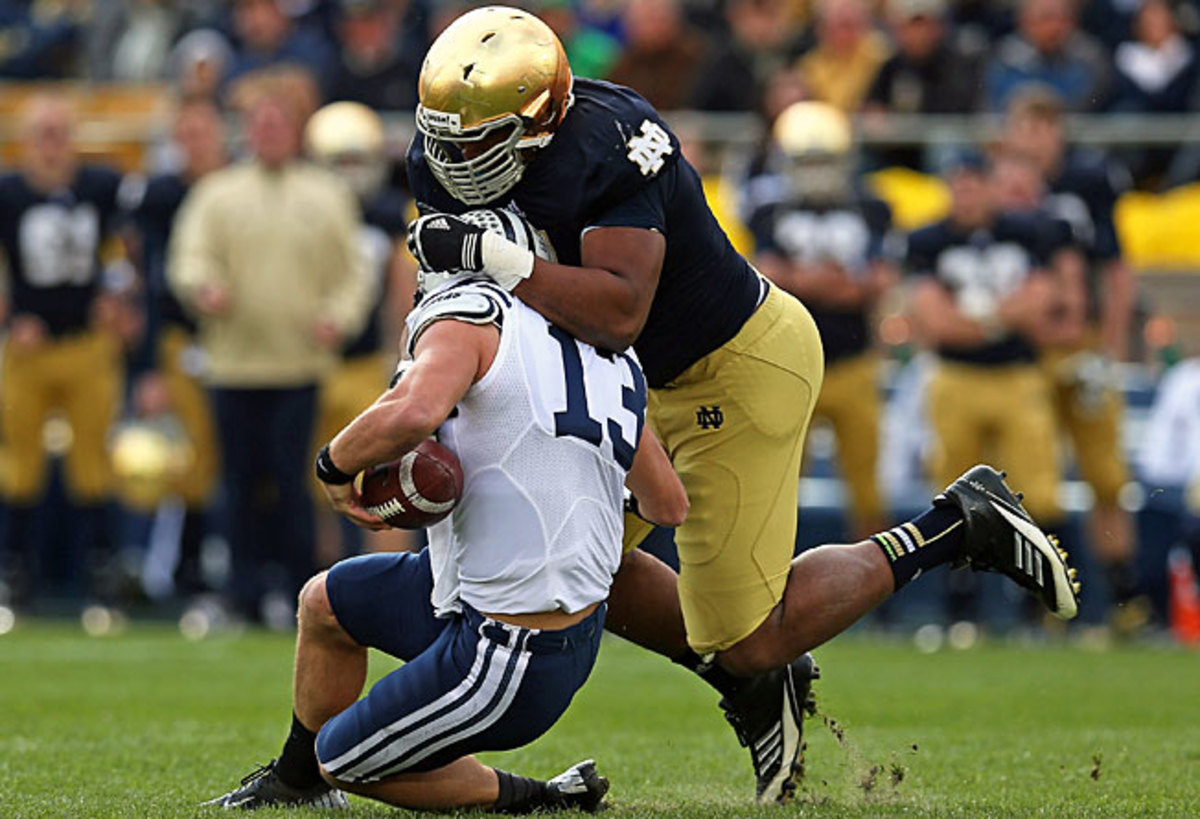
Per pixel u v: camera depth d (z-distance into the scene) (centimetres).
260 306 3191
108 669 2602
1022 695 2270
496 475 1133
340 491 1122
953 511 1354
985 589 3400
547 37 1223
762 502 1356
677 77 3838
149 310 3581
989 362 3134
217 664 2680
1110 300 3253
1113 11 3841
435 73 1206
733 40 3841
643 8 3841
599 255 1216
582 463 1152
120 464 3578
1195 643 3200
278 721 1962
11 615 3466
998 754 1670
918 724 1947
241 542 3316
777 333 1368
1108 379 3200
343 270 3228
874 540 1363
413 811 1231
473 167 1221
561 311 1173
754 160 3328
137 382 3688
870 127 3678
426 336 1137
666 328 1340
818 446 3412
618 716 2042
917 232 3175
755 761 1395
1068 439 3272
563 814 1245
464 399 1141
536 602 1134
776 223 3148
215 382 3238
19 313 3366
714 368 1352
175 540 3678
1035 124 3203
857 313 3152
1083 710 2097
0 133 4125
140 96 4216
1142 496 3359
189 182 3422
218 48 4209
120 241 3659
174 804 1298
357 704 1167
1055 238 3156
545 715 1154
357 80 3816
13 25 4666
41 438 3425
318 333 3189
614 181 1234
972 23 4009
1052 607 1347
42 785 1428
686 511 1251
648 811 1279
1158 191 3719
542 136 1223
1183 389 3288
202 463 3422
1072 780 1490
